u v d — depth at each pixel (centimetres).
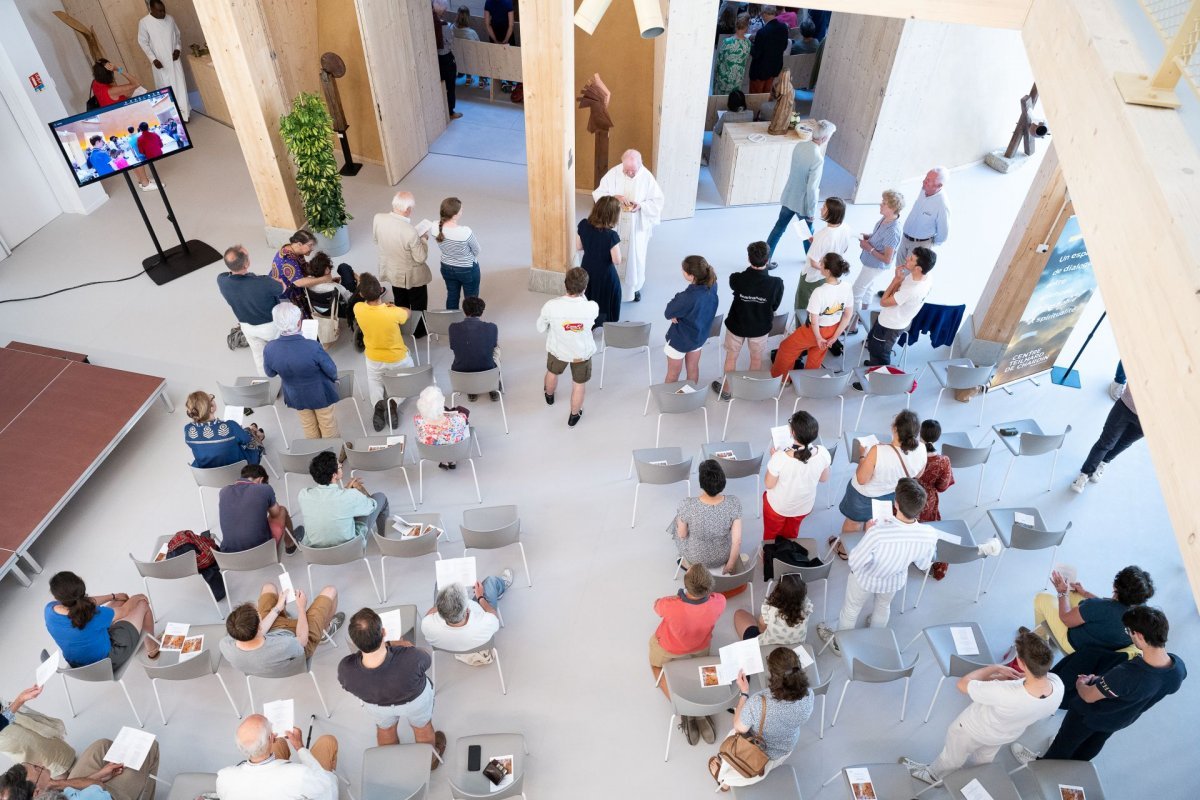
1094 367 757
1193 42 306
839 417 705
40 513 589
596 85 856
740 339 687
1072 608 469
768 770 430
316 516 525
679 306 642
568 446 678
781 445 549
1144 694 400
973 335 744
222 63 766
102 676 476
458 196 968
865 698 519
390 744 452
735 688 462
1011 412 712
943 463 550
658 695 517
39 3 941
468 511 575
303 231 713
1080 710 437
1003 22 528
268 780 381
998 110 1003
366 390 732
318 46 973
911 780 430
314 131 785
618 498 637
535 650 540
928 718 509
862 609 555
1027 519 565
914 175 1005
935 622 561
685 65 827
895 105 898
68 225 923
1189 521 241
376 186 984
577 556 596
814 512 627
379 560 596
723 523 509
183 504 638
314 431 657
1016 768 484
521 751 445
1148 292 281
